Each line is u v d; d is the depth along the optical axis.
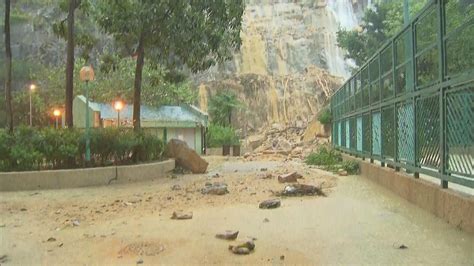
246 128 59.62
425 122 7.48
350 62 81.25
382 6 35.41
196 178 13.88
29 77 50.44
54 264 4.45
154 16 14.63
